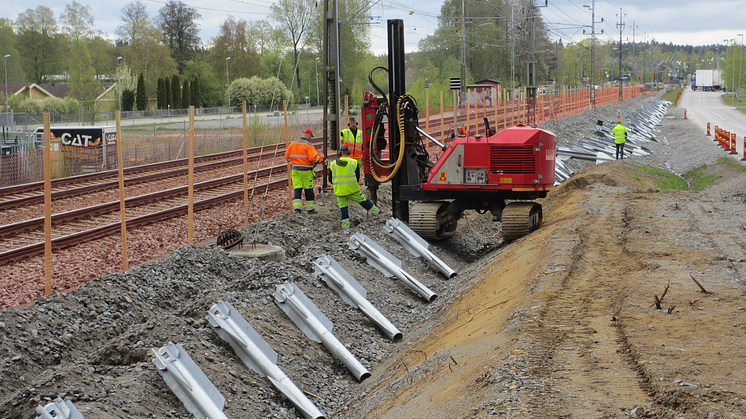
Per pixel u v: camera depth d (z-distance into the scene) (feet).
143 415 19.98
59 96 282.77
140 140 119.34
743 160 94.99
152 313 29.17
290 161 48.37
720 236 37.04
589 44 403.95
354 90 252.01
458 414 16.52
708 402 15.26
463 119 138.92
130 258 38.45
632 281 26.86
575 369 18.11
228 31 329.31
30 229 45.57
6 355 22.67
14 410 19.63
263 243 39.93
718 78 521.24
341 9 223.92
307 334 27.71
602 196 55.98
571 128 142.72
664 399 15.62
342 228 46.24
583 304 24.57
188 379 21.20
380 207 56.39
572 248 33.27
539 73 280.10
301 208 48.67
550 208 58.90
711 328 20.81
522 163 43.09
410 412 18.56
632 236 37.01
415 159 47.39
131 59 317.83
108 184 66.03
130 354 23.65
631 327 21.12
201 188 64.28
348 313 30.86
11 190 62.54
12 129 115.44
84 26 331.57
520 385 16.96
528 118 126.93
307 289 31.22
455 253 47.24
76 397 19.90
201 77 303.27
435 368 21.80
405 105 46.21
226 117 217.77
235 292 29.40
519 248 38.68
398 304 33.91
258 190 63.46
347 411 22.44
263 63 318.24
